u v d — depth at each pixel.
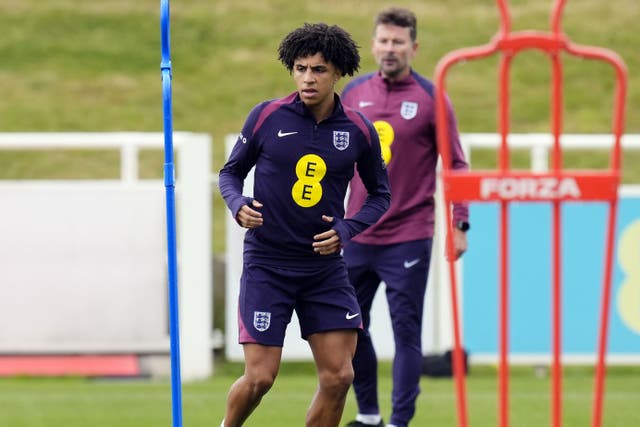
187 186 31.80
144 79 68.81
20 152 61.44
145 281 32.00
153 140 31.91
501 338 12.44
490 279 31.70
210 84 68.12
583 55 12.25
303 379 32.59
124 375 32.00
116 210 31.88
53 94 66.38
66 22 74.81
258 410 25.72
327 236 16.50
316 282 16.97
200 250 31.91
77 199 31.80
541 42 12.20
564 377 33.12
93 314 31.94
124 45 72.38
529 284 31.59
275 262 16.92
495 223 31.56
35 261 31.77
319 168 16.73
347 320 16.95
